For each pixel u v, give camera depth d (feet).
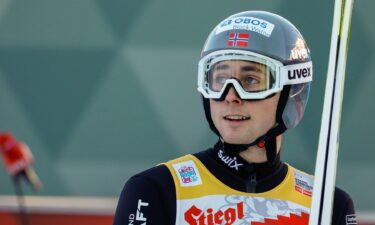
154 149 78.89
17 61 80.12
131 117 78.89
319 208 22.39
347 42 22.65
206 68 22.84
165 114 78.43
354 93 77.05
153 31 78.23
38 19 79.77
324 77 76.33
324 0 76.43
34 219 76.33
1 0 79.92
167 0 77.97
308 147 76.69
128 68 78.74
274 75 22.68
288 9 76.79
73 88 79.66
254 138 22.85
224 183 23.03
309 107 76.54
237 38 22.58
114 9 78.64
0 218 76.54
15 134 80.33
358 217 74.18
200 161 23.31
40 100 80.02
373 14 76.28
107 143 79.30
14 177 51.42
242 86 22.48
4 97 80.43
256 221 22.85
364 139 77.10
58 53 79.66
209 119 23.38
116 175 79.25
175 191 22.58
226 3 77.46
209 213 22.63
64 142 79.87
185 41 77.92
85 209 75.97
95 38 79.10
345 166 77.30
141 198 22.33
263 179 23.36
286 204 23.39
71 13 79.25
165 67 78.33
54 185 79.61
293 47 23.25
